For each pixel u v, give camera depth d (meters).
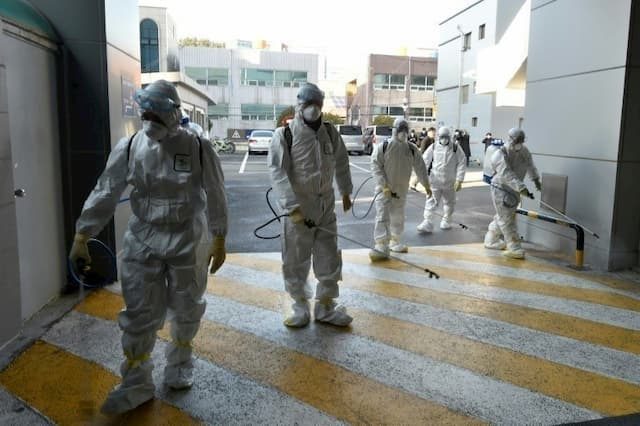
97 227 3.05
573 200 6.71
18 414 3.03
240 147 38.16
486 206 11.46
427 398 3.31
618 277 5.99
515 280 5.88
